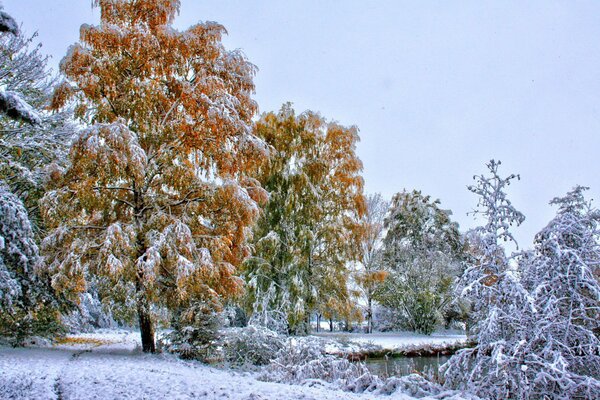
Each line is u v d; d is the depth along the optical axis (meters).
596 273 9.18
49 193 12.02
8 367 8.72
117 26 13.18
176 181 12.99
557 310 8.48
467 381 9.02
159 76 13.95
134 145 11.71
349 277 21.56
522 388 8.08
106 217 13.41
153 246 11.76
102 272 11.76
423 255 30.61
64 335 17.95
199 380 8.36
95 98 13.09
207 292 13.11
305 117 21.66
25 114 4.88
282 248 20.70
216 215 13.66
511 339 8.86
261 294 19.55
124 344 17.48
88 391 6.73
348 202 21.52
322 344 13.70
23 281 12.60
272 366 11.86
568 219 9.20
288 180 20.67
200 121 13.49
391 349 18.67
